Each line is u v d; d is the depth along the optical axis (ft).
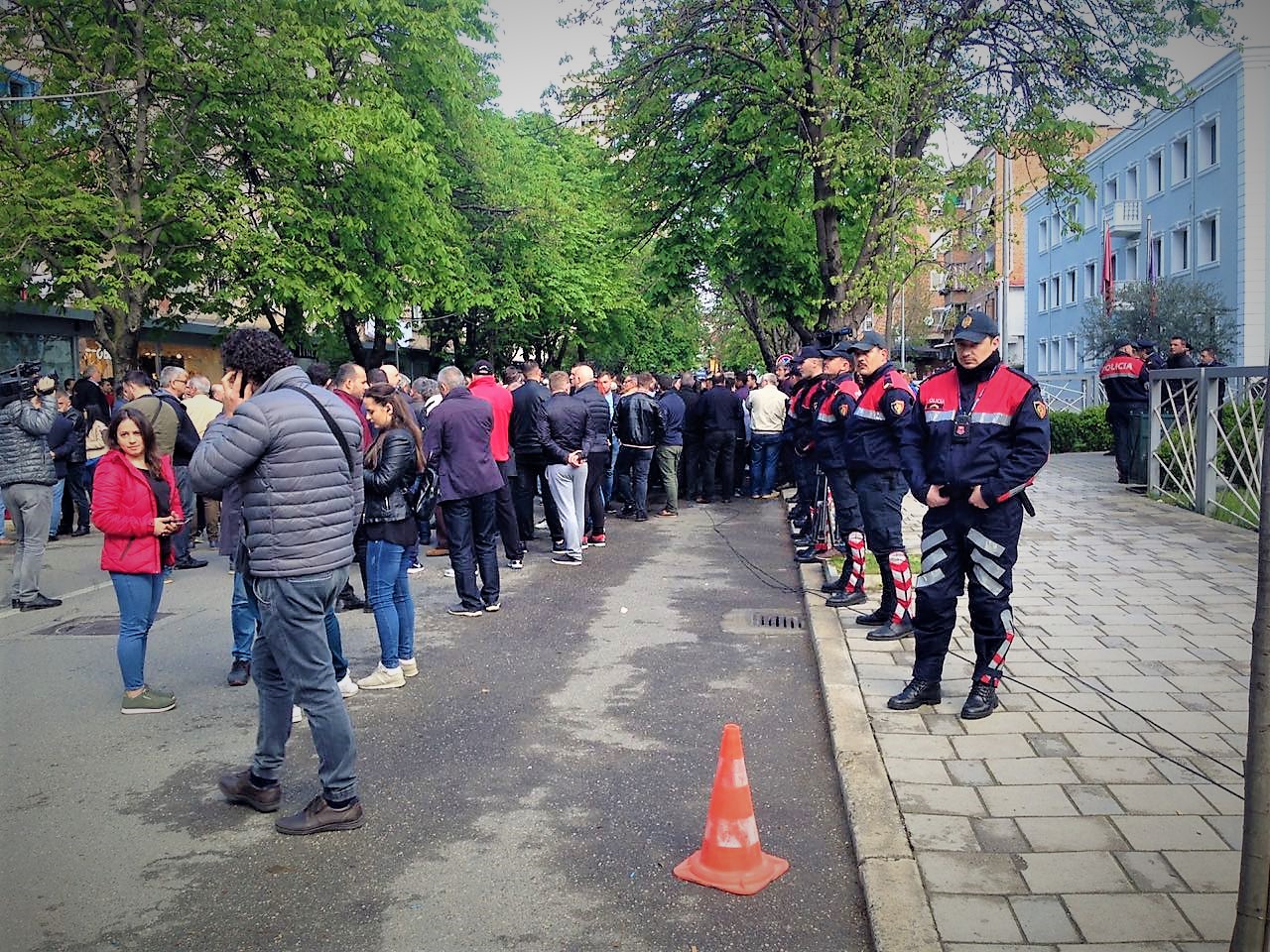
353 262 63.16
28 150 47.96
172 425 29.50
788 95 52.70
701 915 11.69
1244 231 98.12
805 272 63.72
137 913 11.91
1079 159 52.90
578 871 12.82
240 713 19.29
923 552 17.62
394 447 19.76
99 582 33.35
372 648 23.76
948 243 40.81
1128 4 48.39
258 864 13.15
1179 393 43.04
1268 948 8.24
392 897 12.22
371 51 63.10
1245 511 37.22
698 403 51.44
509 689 20.31
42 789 15.66
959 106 45.85
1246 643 21.24
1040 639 21.74
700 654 22.76
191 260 55.21
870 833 12.92
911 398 21.75
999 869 12.00
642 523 44.42
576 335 106.83
